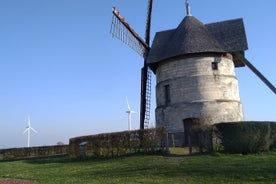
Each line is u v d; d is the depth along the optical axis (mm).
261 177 15086
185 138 32500
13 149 55406
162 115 35375
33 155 55312
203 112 32969
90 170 21953
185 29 35594
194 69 33906
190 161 21547
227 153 24188
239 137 24344
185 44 34250
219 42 35125
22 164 31234
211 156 23234
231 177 15430
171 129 34094
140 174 17766
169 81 35031
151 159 24062
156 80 37938
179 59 34594
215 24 37031
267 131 24906
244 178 15109
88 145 30172
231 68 35188
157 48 37750
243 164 18812
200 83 33562
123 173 18812
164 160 23281
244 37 34906
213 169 17406
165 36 38812
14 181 19484
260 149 24609
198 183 14805
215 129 24875
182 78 34156
